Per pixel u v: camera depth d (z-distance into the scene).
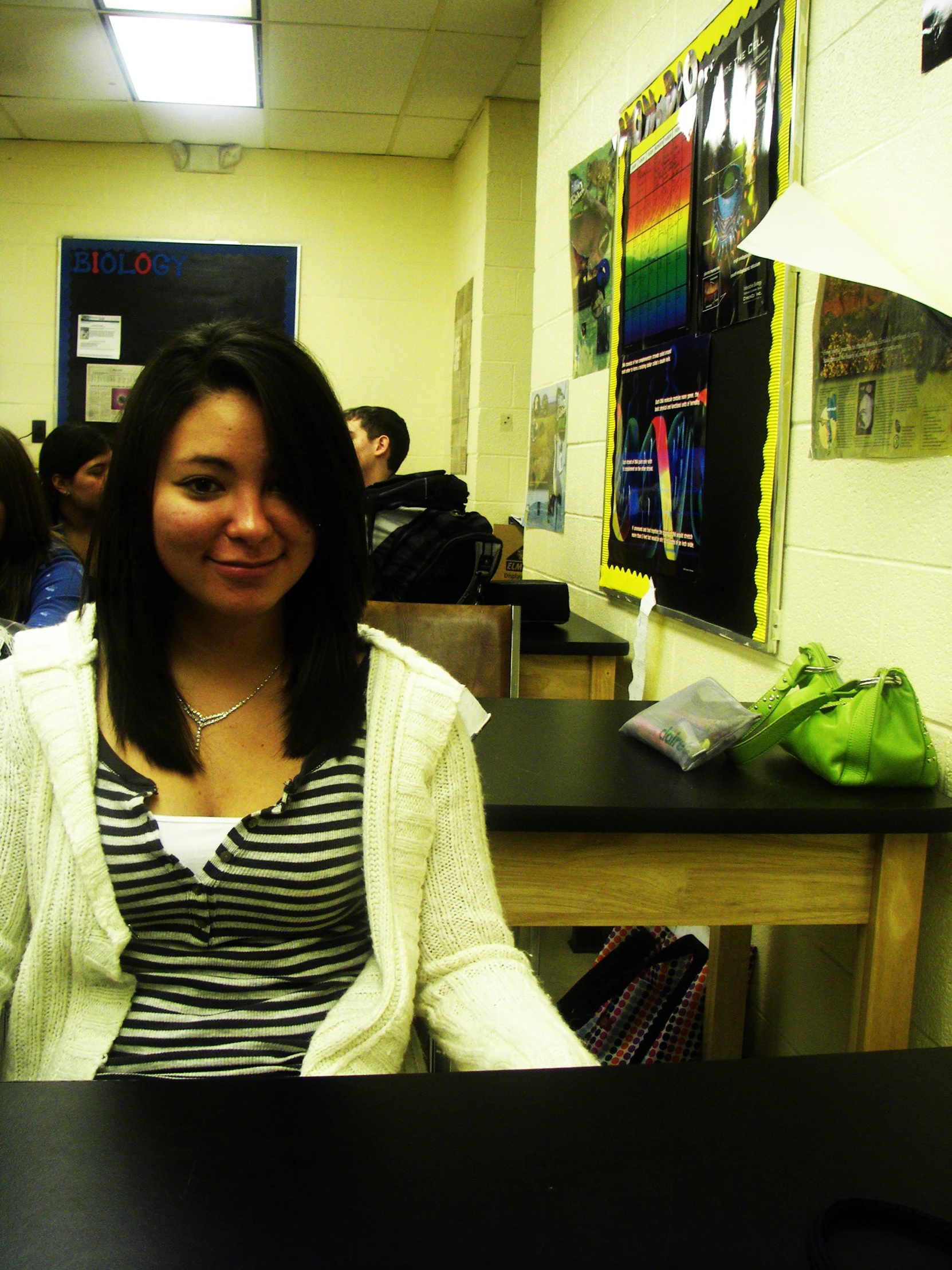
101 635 0.93
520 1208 0.57
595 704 1.94
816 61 1.70
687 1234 0.55
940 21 1.37
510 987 0.91
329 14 3.75
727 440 2.03
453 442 5.20
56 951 0.90
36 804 0.90
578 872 1.36
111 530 0.91
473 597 2.98
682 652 2.31
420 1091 0.68
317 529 0.93
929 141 1.40
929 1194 0.59
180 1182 0.58
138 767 0.91
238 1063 0.89
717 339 2.07
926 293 1.34
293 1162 0.60
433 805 0.97
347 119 4.77
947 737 1.38
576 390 3.13
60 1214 0.56
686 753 1.47
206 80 4.37
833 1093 0.69
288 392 0.88
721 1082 0.70
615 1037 1.99
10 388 5.21
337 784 0.94
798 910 1.38
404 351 5.33
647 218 2.48
